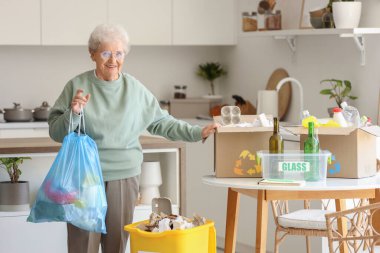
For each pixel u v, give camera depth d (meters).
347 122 4.45
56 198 3.93
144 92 4.27
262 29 6.86
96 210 3.97
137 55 8.25
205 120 7.58
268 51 7.46
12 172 5.28
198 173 6.84
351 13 5.82
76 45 7.86
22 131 7.11
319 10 6.10
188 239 3.77
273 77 7.34
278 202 4.80
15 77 7.84
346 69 6.34
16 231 5.14
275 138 4.09
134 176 4.23
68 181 3.94
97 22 7.53
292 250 5.78
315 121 4.31
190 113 8.09
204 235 3.87
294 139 5.61
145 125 4.28
